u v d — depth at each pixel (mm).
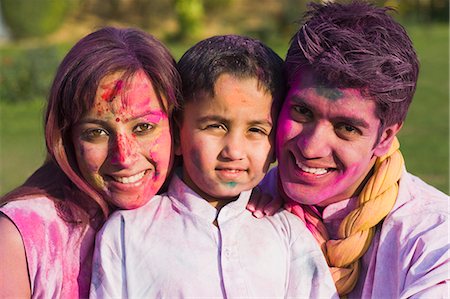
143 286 2246
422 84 12219
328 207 2383
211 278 2260
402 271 2244
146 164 2219
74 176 2248
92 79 2125
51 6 20891
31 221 2256
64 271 2268
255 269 2293
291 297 2309
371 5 2281
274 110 2232
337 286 2332
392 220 2307
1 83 12898
